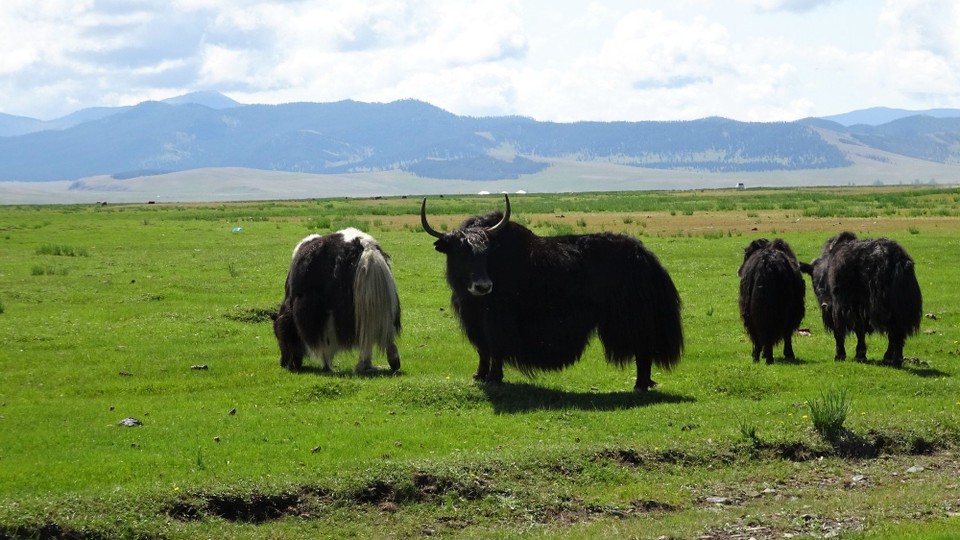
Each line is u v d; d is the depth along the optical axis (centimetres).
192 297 2369
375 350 1728
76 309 2175
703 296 2356
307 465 1038
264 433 1185
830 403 1170
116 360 1661
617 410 1273
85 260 3175
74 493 916
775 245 1675
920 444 1130
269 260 3173
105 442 1153
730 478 1027
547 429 1185
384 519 916
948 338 1809
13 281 2594
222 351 1755
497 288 1406
